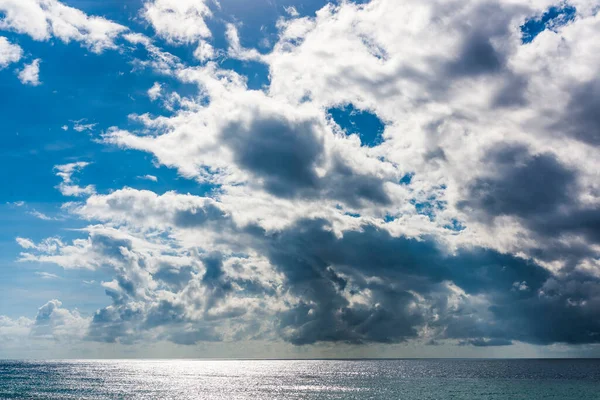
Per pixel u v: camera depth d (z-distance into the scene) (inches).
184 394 5007.4
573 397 4574.3
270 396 4822.8
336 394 4990.2
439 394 4909.0
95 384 6205.7
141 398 4571.9
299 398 4613.7
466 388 5585.6
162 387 5885.8
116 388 5634.8
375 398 4584.2
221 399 4547.2
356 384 6373.0
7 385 5905.5
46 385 5954.7
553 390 5270.7
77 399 4407.0
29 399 4370.1
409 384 6269.7
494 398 4493.1
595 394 4835.1
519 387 5629.9
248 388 5797.2
